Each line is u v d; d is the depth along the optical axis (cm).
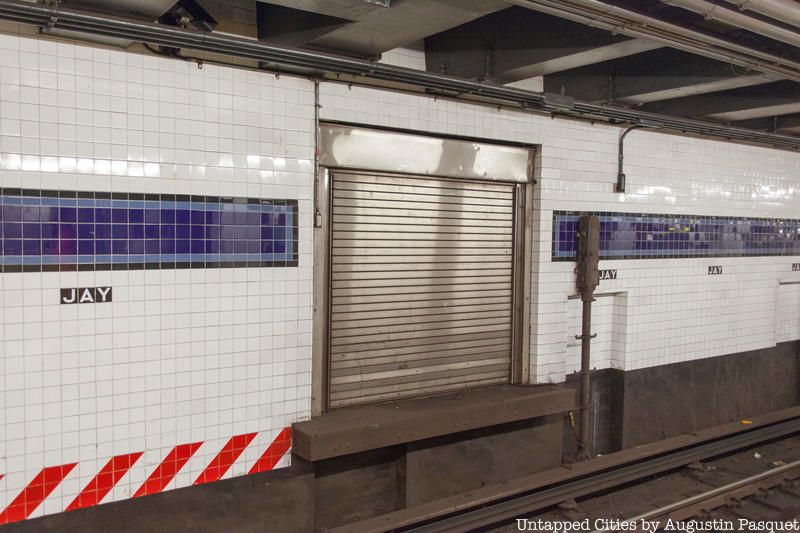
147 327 400
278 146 444
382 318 527
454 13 364
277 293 449
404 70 446
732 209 767
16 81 353
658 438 711
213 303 423
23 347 362
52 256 367
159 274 402
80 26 339
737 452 713
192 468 422
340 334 506
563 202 609
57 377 373
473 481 554
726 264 767
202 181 414
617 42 422
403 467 518
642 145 668
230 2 439
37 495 371
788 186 838
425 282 550
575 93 605
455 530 493
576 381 655
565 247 614
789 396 877
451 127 533
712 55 426
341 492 502
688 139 710
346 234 503
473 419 523
